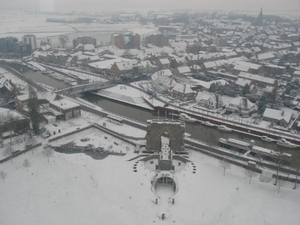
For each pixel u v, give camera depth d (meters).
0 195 130.12
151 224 114.81
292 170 154.25
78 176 143.88
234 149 182.75
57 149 173.25
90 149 173.75
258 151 174.62
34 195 130.75
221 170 152.88
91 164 156.12
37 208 123.19
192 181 141.62
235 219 119.75
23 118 191.75
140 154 168.00
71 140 185.62
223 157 163.50
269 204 129.38
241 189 138.75
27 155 165.00
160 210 122.56
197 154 170.25
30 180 141.25
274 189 139.62
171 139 170.00
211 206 126.31
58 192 132.62
